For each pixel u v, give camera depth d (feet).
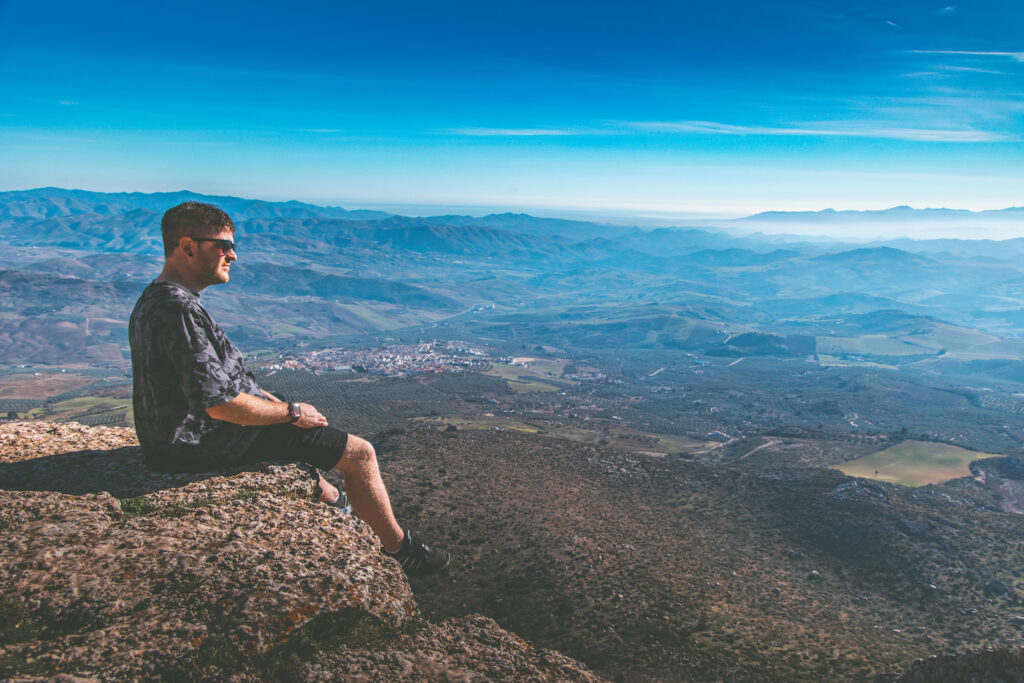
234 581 9.98
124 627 8.78
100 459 14.28
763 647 144.66
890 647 165.07
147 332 11.00
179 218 11.33
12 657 7.99
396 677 9.38
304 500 13.38
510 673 10.59
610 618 154.51
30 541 10.29
